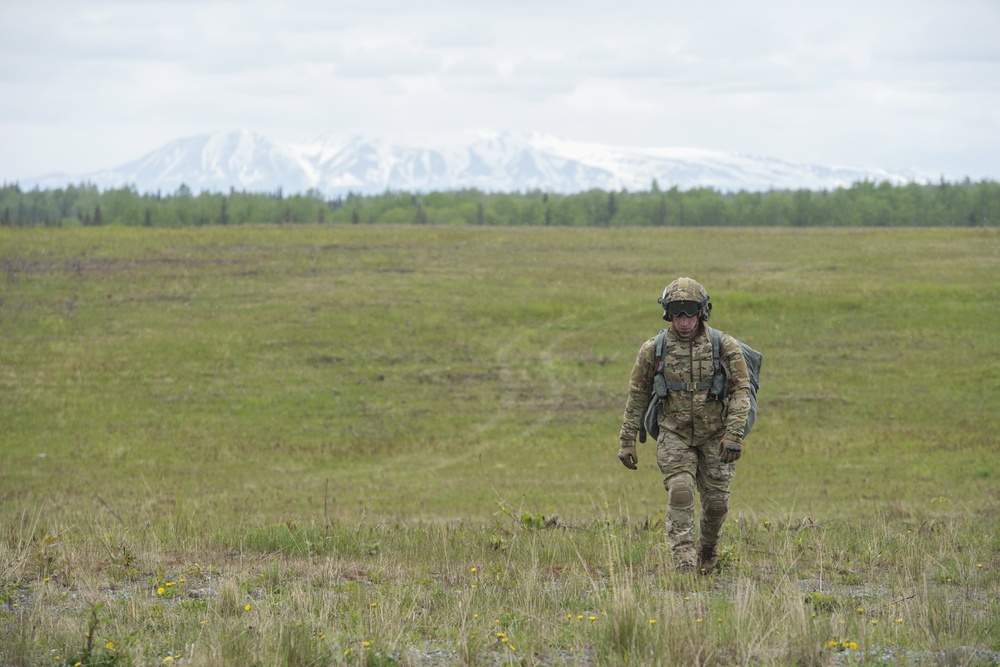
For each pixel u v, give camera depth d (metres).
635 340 61.72
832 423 45.28
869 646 7.94
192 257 86.56
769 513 23.02
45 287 72.50
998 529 16.47
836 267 84.88
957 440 41.44
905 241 102.81
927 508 25.62
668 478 11.34
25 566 11.39
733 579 11.41
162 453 41.00
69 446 41.75
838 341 60.28
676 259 91.50
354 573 11.55
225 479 36.38
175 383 51.91
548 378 54.09
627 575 10.41
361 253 91.56
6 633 7.96
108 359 55.72
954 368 54.38
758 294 70.25
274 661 7.42
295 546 13.76
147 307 67.50
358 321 64.25
